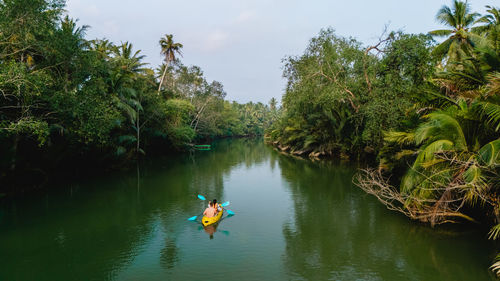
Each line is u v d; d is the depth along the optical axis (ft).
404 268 26.08
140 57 114.11
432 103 33.94
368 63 73.15
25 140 54.08
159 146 131.54
